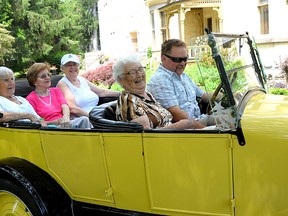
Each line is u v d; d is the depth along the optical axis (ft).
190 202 7.45
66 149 8.88
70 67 14.35
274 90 27.22
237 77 8.21
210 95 7.51
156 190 7.77
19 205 9.30
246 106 7.64
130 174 8.04
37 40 103.91
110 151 8.16
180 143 7.28
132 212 8.27
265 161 6.59
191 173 7.29
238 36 9.05
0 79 11.79
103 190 8.57
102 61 86.43
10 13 98.58
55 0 110.63
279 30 41.01
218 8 50.03
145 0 70.64
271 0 41.39
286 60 35.35
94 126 8.52
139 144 7.73
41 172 9.39
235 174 6.88
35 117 10.82
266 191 6.65
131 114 8.90
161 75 10.52
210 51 7.50
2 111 10.64
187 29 60.03
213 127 7.77
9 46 85.46
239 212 6.97
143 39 76.38
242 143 6.72
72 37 122.42
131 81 9.21
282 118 6.82
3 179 9.32
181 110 10.21
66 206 9.05
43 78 13.26
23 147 9.82
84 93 14.58
